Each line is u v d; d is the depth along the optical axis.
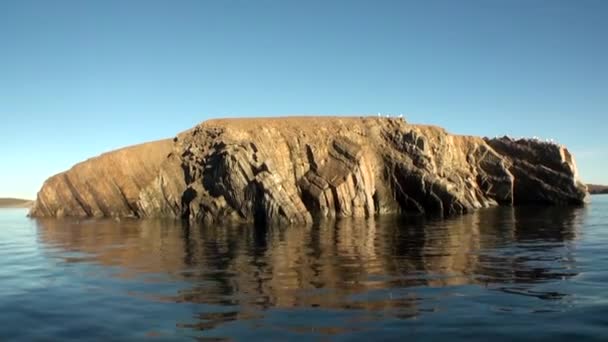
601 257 24.72
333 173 67.94
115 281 21.03
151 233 46.41
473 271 21.53
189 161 73.31
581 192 79.19
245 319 14.47
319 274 21.73
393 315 14.48
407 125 81.75
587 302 15.53
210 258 27.95
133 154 80.88
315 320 14.15
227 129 77.25
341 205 64.62
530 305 15.35
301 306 15.81
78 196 79.94
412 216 62.97
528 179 81.38
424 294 17.12
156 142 83.12
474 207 71.62
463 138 85.38
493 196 79.44
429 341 12.20
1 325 14.59
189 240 39.19
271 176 60.41
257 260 26.80
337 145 72.62
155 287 19.50
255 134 75.50
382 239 36.50
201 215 63.25
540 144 83.00
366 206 66.94
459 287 18.19
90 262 27.12
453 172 76.62
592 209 66.69
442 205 67.06
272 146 73.31
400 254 27.77
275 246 33.72
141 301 17.08
